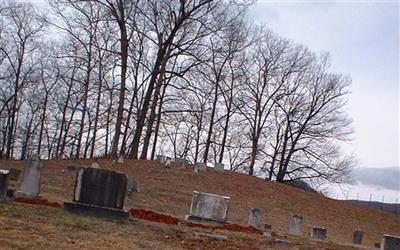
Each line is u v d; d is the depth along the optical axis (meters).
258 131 52.97
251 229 17.17
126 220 13.20
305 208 33.97
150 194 26.03
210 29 39.62
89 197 13.14
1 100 49.50
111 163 34.62
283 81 52.91
